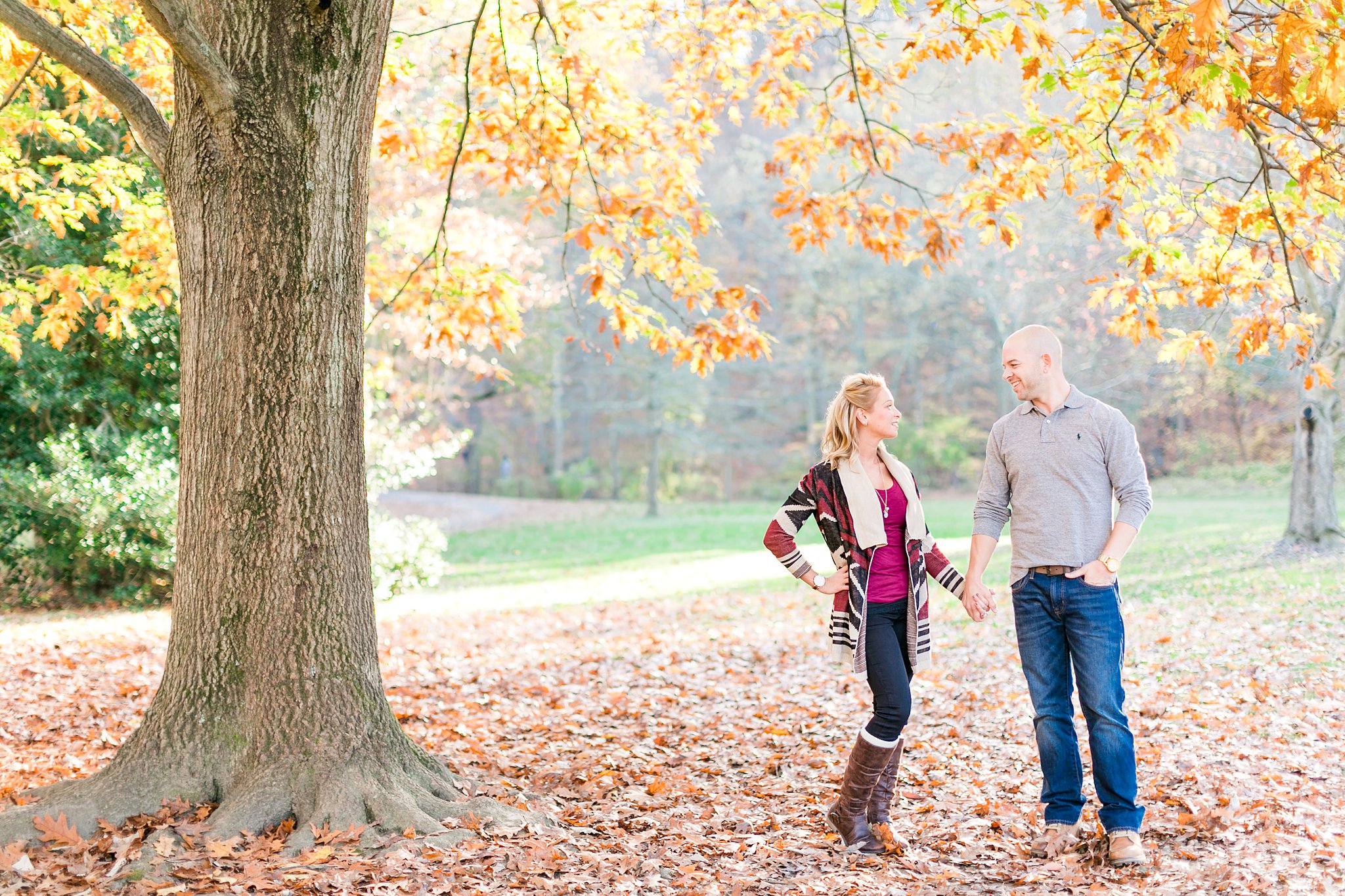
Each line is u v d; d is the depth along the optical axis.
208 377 4.07
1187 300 6.80
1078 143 6.80
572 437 54.16
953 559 17.50
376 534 14.04
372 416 14.93
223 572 4.04
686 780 5.21
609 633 11.35
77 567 13.11
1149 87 5.85
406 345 18.72
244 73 3.97
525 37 8.17
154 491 12.23
